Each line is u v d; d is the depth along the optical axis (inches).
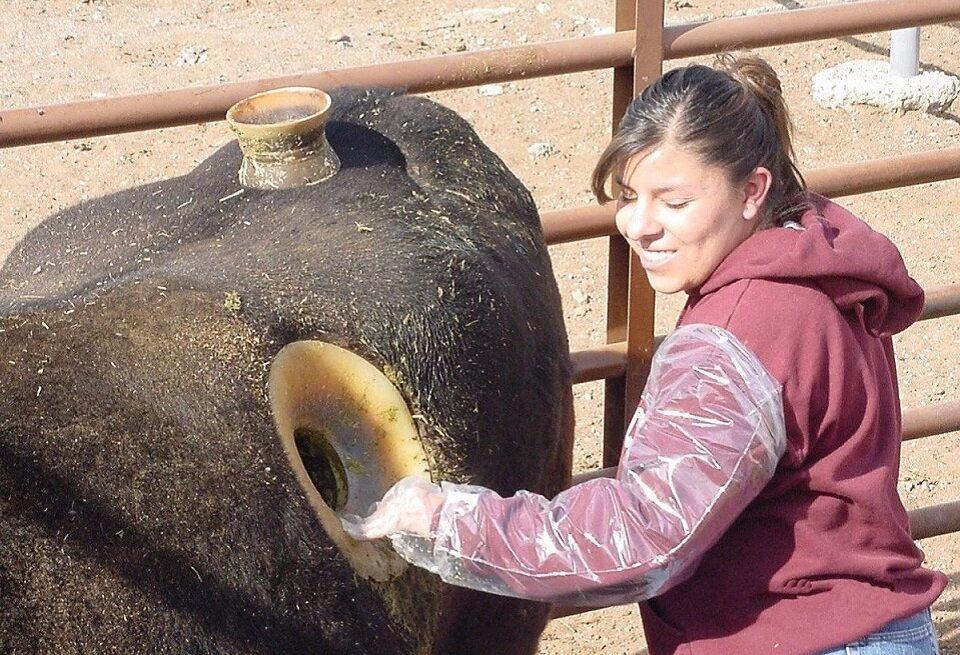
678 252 84.7
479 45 382.6
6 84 352.8
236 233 106.9
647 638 93.1
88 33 392.2
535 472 112.9
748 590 86.4
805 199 88.5
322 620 82.7
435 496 83.5
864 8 145.8
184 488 78.0
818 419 83.1
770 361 81.4
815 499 84.5
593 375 149.5
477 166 121.3
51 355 79.0
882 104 344.8
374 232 104.8
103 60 371.2
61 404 76.7
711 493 79.5
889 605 85.7
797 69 370.9
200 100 128.9
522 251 119.0
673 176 82.8
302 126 108.7
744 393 80.0
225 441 81.2
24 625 69.8
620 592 82.7
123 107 126.7
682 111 82.2
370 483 92.3
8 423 74.4
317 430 91.1
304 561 82.5
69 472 74.5
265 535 80.7
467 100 345.4
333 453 92.0
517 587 83.0
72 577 72.1
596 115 339.0
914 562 88.9
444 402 97.2
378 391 92.7
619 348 150.8
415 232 106.6
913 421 157.9
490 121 334.0
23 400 75.9
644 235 85.4
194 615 75.9
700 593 88.2
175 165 310.7
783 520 85.0
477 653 107.9
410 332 96.6
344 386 92.0
